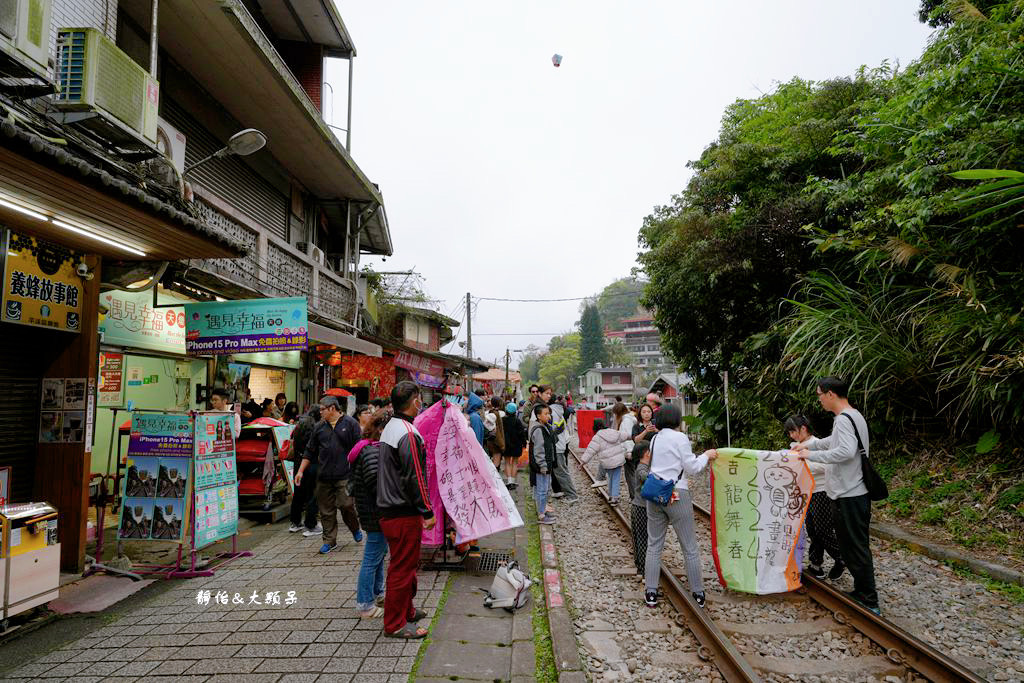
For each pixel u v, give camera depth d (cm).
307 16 1264
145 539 551
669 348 1673
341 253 1773
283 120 1059
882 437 898
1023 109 685
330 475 628
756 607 489
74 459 542
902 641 392
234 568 578
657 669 378
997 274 725
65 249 541
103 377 755
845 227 1069
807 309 929
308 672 356
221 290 828
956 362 745
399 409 427
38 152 346
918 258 815
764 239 1238
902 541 657
